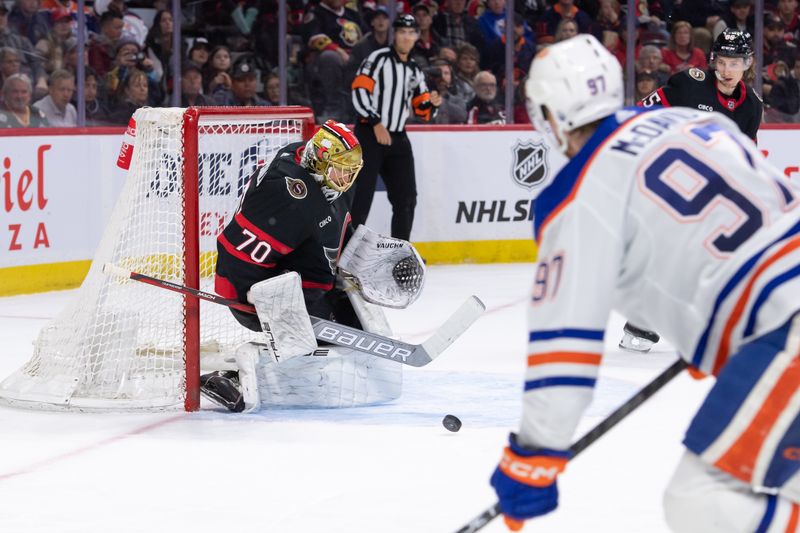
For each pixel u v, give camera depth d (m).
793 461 4.32
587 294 4.16
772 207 4.28
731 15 23.88
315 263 9.79
